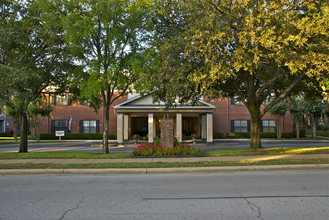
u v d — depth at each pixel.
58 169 9.84
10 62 14.40
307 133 42.97
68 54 14.75
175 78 12.65
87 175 9.49
